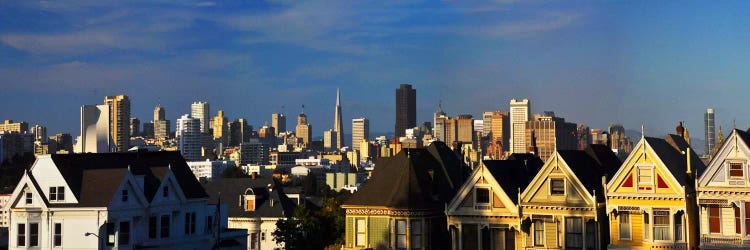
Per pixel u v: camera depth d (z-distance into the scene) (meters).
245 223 139.62
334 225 104.69
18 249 88.19
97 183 88.19
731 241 69.69
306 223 104.88
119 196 87.62
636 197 72.88
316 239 103.31
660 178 72.25
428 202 83.88
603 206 76.50
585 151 84.75
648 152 72.75
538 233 77.31
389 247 83.81
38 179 89.06
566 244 75.69
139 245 89.62
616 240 73.88
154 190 92.88
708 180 70.62
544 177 77.06
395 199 84.00
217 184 146.50
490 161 81.56
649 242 72.25
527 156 94.88
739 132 70.88
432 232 84.06
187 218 97.38
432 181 86.50
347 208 86.56
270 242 138.50
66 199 87.69
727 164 70.06
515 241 78.19
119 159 95.25
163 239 93.06
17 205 88.69
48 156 89.00
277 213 139.00
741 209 69.25
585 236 75.12
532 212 77.06
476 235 79.75
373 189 86.44
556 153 76.56
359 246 85.50
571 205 75.56
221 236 103.56
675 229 71.62
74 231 86.94
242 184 145.12
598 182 79.25
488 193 79.31
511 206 77.88
